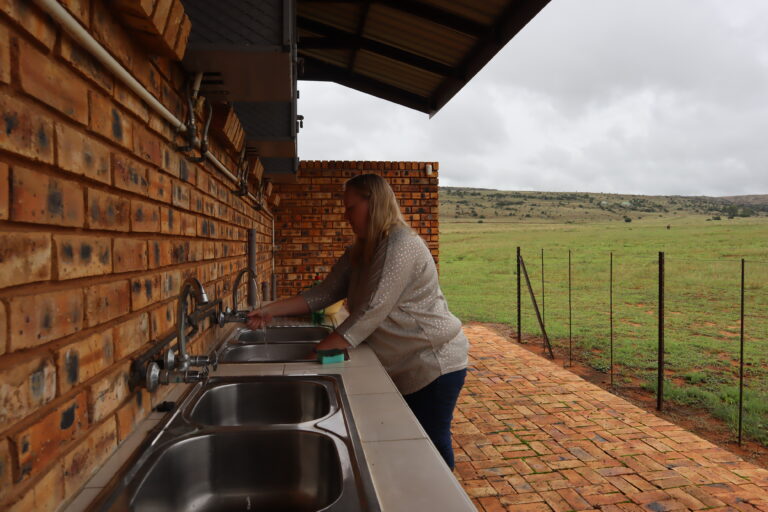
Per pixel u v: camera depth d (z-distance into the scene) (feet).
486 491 9.88
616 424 13.69
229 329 8.25
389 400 4.63
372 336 6.67
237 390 5.16
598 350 27.27
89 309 2.77
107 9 2.94
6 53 1.94
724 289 59.88
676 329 35.17
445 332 6.44
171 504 3.32
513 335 31.99
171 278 4.52
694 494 9.77
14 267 2.02
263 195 14.12
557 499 9.57
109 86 2.96
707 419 15.80
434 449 3.46
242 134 7.22
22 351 2.11
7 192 1.95
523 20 11.14
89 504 2.59
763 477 10.52
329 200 23.22
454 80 16.02
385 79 18.61
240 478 3.66
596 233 174.09
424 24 13.52
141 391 3.82
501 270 89.10
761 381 20.99
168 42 3.51
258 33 4.33
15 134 2.01
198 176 5.51
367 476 2.95
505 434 12.94
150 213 3.89
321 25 15.62
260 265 14.64
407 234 6.29
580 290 62.34
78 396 2.70
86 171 2.70
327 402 4.71
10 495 2.01
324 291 7.73
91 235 2.81
